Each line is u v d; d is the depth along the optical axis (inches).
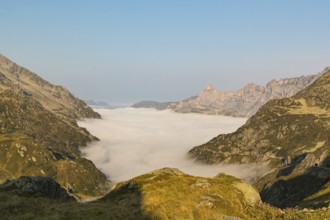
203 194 1916.8
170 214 1657.2
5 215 1492.4
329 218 1560.0
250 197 2050.9
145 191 1926.7
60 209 1593.3
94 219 1486.2
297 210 1813.5
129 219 1557.6
